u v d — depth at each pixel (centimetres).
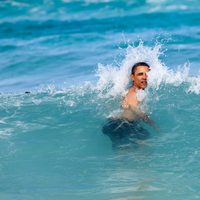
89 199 2144
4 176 2411
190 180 2259
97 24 7019
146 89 3344
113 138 2719
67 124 3028
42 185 2303
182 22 6694
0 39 6391
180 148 2603
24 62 4959
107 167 2450
